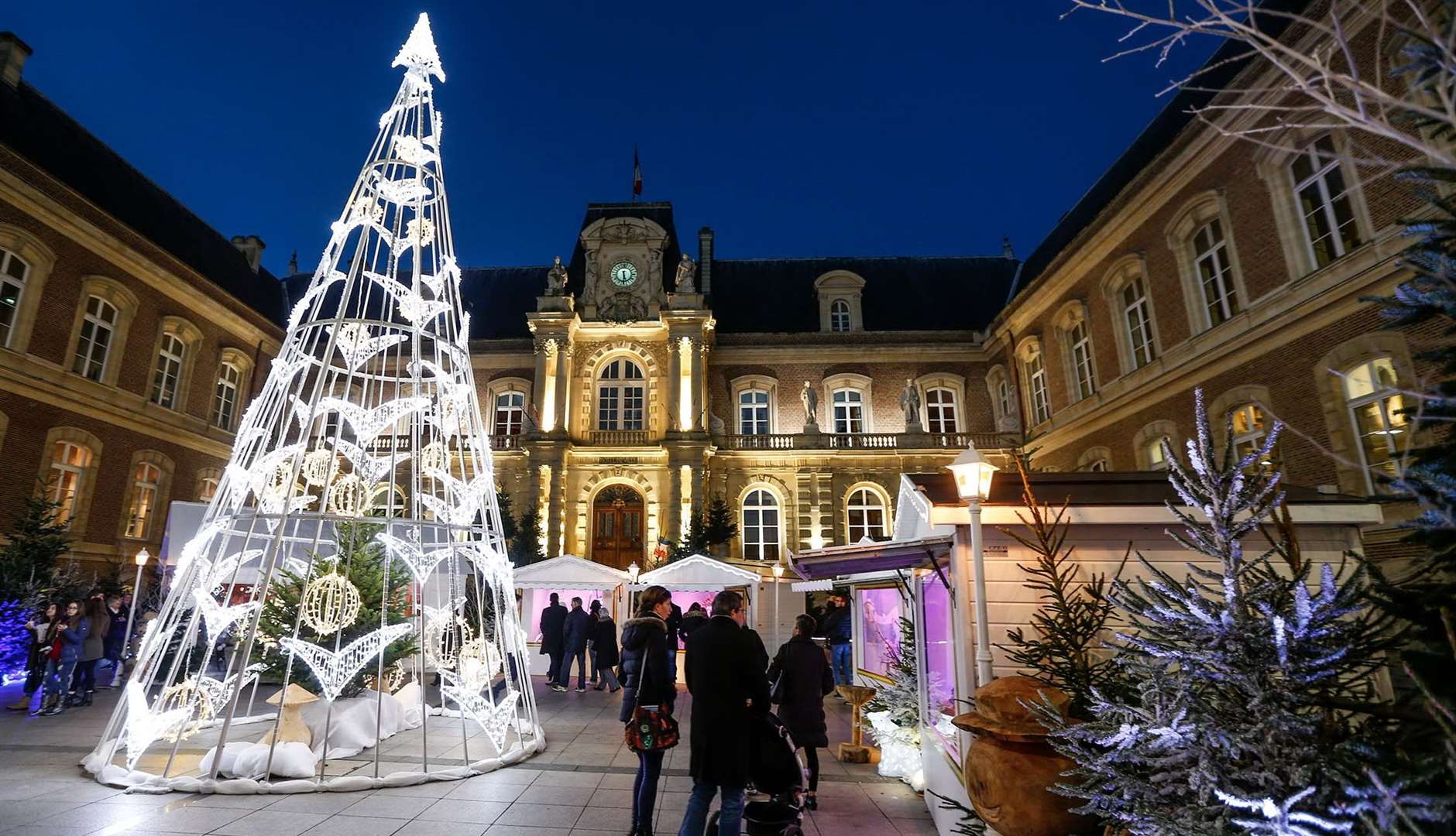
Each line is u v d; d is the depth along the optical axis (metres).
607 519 28.28
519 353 31.39
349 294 9.59
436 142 10.47
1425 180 2.48
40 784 7.20
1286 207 14.77
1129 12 2.14
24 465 19.00
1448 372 2.60
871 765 8.86
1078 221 26.31
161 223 25.55
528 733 9.81
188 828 6.02
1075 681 4.75
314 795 7.02
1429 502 2.38
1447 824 2.23
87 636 12.12
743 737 5.02
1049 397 25.06
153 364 23.31
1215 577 3.50
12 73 21.08
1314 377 13.82
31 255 19.39
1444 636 2.66
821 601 21.06
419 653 8.66
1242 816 2.96
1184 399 17.72
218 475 26.03
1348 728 3.21
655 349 29.69
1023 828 4.22
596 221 32.31
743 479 28.95
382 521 8.69
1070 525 6.17
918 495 7.01
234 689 7.62
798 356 31.45
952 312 33.44
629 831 6.17
